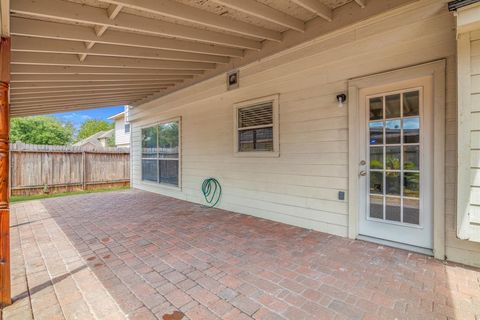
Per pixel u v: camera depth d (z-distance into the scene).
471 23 2.18
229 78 5.02
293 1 2.88
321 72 3.74
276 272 2.54
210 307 1.98
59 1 2.56
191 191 6.46
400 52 3.00
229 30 3.40
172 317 1.87
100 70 4.38
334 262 2.74
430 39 2.80
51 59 3.58
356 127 3.40
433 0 2.72
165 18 3.17
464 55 2.33
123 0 2.45
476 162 2.32
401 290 2.18
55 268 2.71
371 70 3.24
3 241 2.05
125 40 3.37
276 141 4.38
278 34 4.00
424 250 2.93
